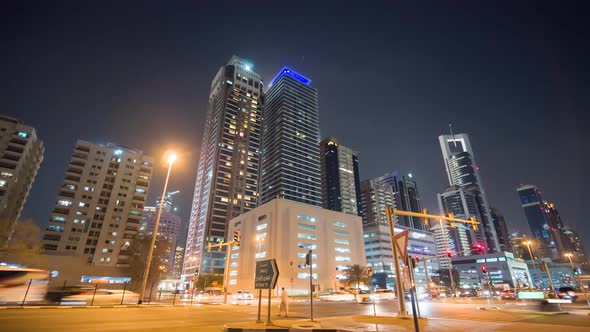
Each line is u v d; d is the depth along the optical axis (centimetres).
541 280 17838
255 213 11200
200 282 10769
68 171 10031
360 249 11694
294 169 18012
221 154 15912
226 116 17175
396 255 1966
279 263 9462
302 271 9694
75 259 6950
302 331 1280
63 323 1419
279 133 18950
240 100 18125
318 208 11150
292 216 10306
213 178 15162
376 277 14188
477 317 1855
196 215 15400
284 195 16875
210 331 1277
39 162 10906
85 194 10000
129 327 1366
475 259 17038
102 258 9525
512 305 2958
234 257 11606
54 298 2497
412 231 15612
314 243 10456
